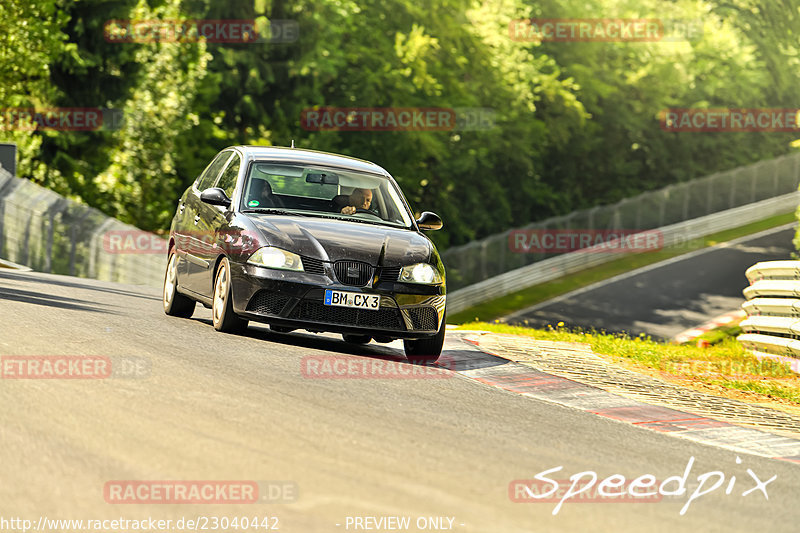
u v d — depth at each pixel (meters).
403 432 21.02
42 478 15.40
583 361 37.75
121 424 18.95
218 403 21.73
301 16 145.38
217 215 35.22
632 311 134.50
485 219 178.75
